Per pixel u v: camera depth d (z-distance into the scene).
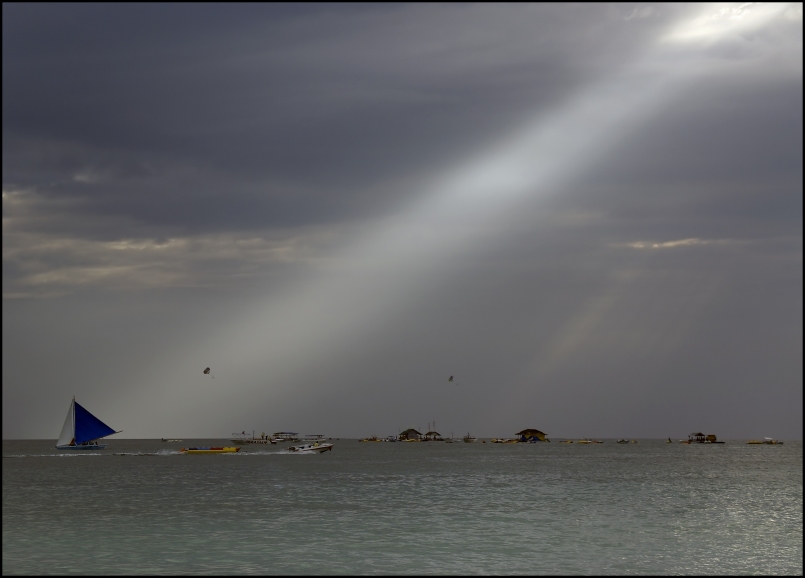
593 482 90.81
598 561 39.62
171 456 163.38
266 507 61.16
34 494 71.94
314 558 40.12
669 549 42.88
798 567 38.28
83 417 164.75
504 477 98.69
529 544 44.22
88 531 48.38
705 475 106.44
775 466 135.12
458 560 39.75
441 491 76.50
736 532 48.91
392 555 40.91
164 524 51.44
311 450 190.75
